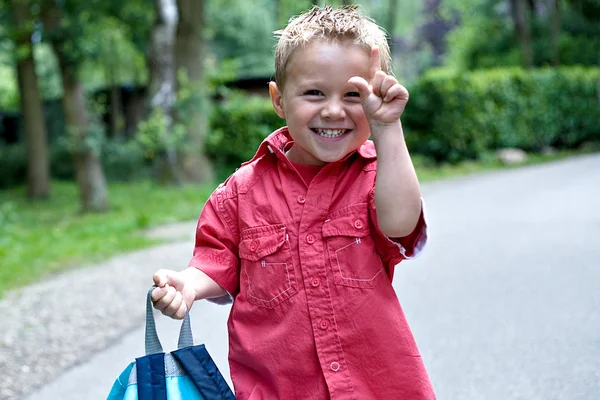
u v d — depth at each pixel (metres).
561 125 17.23
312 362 1.80
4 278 6.53
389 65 1.94
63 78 12.64
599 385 3.30
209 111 14.54
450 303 4.84
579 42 22.72
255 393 1.85
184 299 1.80
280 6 19.53
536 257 5.99
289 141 1.99
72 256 7.58
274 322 1.84
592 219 7.54
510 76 15.86
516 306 4.64
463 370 3.62
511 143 15.80
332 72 1.76
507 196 9.95
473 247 6.61
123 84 23.62
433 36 36.56
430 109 15.03
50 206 15.26
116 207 13.24
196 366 1.85
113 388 1.87
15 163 20.45
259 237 1.87
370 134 1.84
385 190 1.73
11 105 27.23
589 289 4.88
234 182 1.97
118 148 13.59
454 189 11.35
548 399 3.21
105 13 13.30
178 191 14.01
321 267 1.81
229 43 30.67
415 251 1.83
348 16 1.83
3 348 4.40
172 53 14.52
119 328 4.82
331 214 1.84
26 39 13.08
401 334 1.83
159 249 7.73
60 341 4.55
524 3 20.08
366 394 1.79
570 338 3.95
